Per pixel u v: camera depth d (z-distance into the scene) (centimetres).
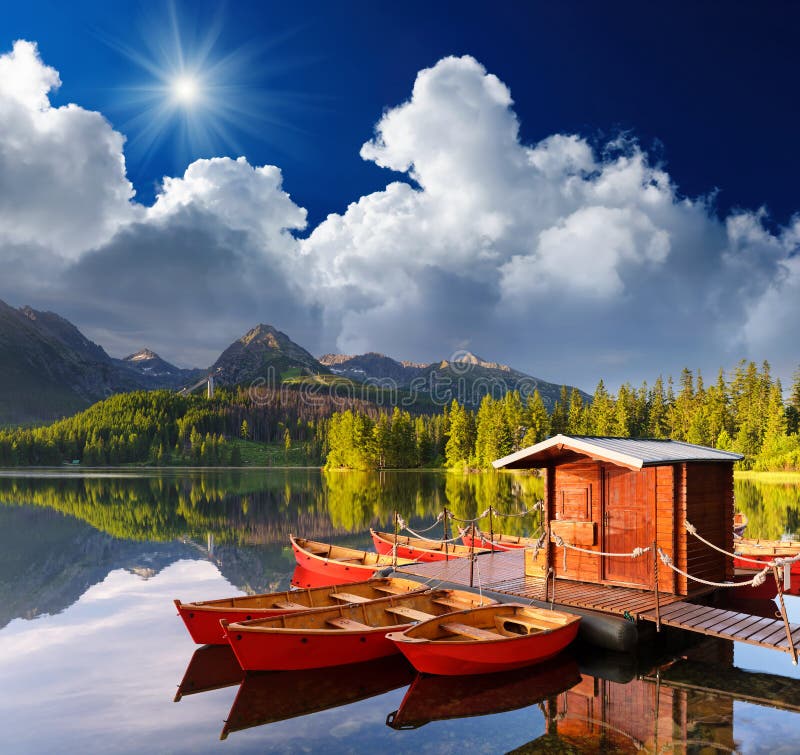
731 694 1226
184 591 2231
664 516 1609
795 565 2159
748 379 11756
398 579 1834
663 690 1252
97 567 2692
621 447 1620
